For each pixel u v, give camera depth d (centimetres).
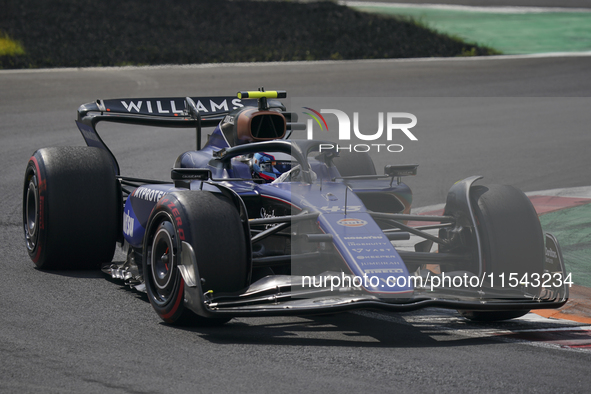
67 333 1647
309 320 1841
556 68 8538
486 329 1797
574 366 1480
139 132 5428
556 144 5012
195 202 1666
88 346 1552
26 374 1375
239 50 8975
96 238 2261
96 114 2517
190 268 1596
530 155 4662
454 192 1911
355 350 1560
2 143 4728
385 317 1903
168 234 1683
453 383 1359
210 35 9662
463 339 1688
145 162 4391
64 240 2223
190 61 8294
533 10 12862
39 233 2230
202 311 1561
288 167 2092
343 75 7856
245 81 7306
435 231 2895
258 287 1645
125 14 10262
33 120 5447
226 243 1639
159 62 8162
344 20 10869
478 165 4366
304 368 1427
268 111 2177
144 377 1363
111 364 1436
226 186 1853
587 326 1833
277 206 1902
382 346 1602
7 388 1302
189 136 5288
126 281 2066
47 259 2253
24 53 8000
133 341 1595
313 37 9881
